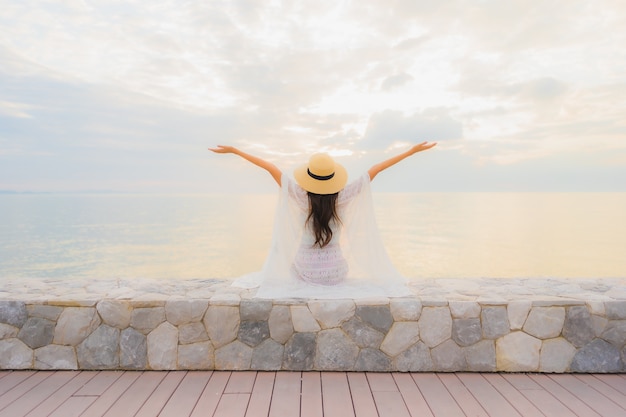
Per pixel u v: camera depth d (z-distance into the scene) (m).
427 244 38.91
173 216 64.75
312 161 3.39
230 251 36.44
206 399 2.42
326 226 3.38
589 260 32.22
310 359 2.83
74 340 2.84
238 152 3.42
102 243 38.72
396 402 2.39
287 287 3.22
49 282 3.58
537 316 2.85
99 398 2.43
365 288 3.28
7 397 2.44
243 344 2.83
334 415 2.23
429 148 3.45
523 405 2.36
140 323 2.84
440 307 2.85
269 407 2.32
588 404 2.38
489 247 37.75
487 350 2.84
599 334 2.84
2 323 2.84
